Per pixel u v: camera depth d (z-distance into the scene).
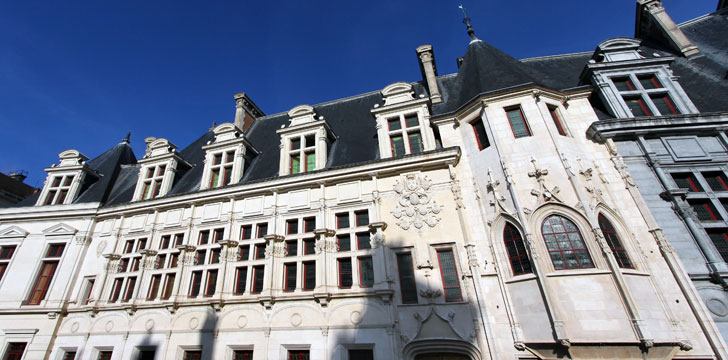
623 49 13.82
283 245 13.17
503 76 13.49
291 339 11.33
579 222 10.00
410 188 12.67
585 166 11.09
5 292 15.15
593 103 13.41
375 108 14.92
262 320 11.94
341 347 10.71
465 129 13.40
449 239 11.43
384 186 13.14
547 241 10.04
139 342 12.90
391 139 14.55
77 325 14.15
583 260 9.57
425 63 17.31
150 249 14.83
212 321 12.48
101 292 14.53
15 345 14.32
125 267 15.39
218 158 17.16
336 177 13.53
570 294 9.13
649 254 9.70
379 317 10.77
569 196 10.37
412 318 10.48
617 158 11.16
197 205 15.37
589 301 8.91
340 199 13.34
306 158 15.52
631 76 13.06
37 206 17.19
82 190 18.86
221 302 12.53
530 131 11.75
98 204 16.88
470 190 12.26
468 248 10.97
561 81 15.75
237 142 16.58
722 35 14.93
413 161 12.85
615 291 8.84
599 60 14.20
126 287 14.48
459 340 9.80
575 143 11.67
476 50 16.31
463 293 10.53
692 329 8.60
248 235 14.10
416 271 11.19
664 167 10.75
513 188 10.90
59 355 13.63
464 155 13.02
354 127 17.58
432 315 10.39
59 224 16.72
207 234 14.72
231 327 12.17
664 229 9.91
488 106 12.69
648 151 11.03
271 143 18.88
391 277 11.23
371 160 13.53
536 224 10.27
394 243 11.87
